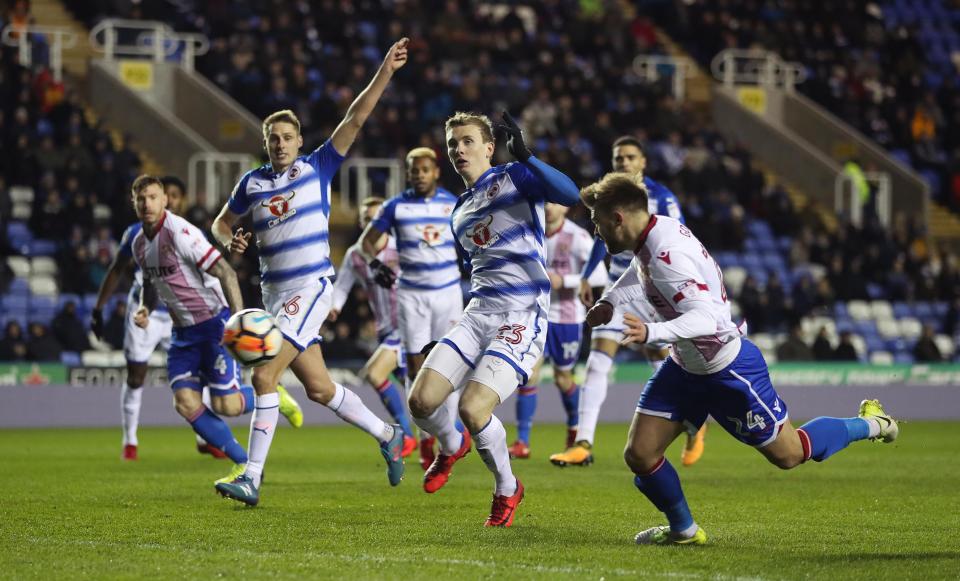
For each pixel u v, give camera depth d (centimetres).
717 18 8444
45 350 4928
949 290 6850
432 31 7156
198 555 1644
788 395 5706
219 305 2545
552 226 3356
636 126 7081
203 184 6191
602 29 7812
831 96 8219
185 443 4000
